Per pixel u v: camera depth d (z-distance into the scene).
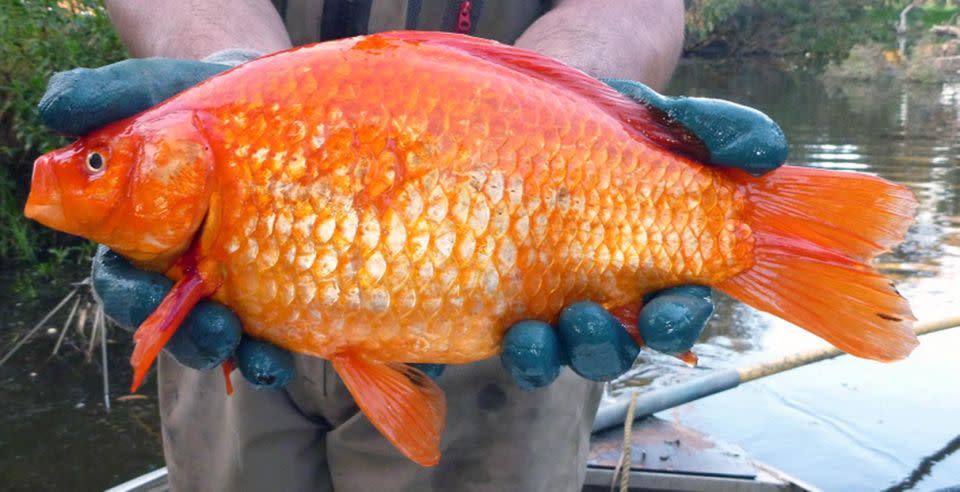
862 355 0.60
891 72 7.70
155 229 0.57
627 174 0.60
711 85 7.12
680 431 1.25
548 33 0.77
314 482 0.83
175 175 0.57
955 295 2.17
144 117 0.58
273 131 0.57
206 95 0.58
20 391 1.83
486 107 0.58
